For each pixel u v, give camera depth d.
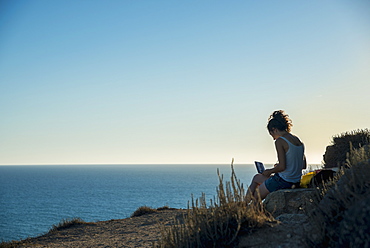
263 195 6.99
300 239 4.39
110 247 8.13
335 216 4.34
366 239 3.60
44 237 12.69
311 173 7.38
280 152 6.79
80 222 15.07
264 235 4.81
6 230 76.25
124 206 116.00
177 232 5.15
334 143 13.39
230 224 5.00
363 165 4.85
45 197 158.25
